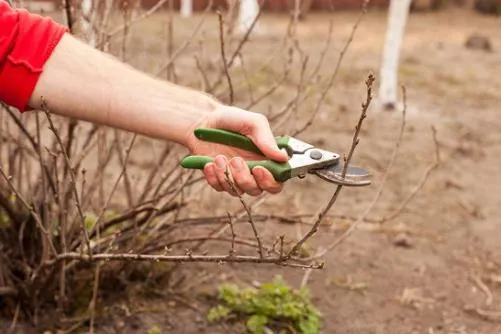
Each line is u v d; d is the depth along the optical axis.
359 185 1.33
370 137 4.32
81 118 1.41
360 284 2.51
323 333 2.22
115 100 1.39
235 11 3.37
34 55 1.34
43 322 2.13
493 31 10.17
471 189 3.60
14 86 1.35
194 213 2.73
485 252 2.87
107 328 2.14
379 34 8.88
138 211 2.12
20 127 2.07
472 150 4.22
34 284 2.07
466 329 2.30
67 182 2.16
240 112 1.38
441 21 11.11
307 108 4.68
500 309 2.43
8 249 2.24
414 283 2.56
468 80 6.38
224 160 1.30
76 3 2.22
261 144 1.33
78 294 2.22
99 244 2.07
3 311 2.16
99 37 2.26
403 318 2.34
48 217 2.07
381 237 2.91
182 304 2.29
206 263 2.51
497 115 5.18
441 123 4.81
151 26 7.50
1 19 1.33
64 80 1.37
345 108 4.80
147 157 3.43
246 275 2.48
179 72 4.82
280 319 2.21
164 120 1.41
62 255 1.89
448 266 2.72
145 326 2.17
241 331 2.18
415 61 7.17
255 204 2.57
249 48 6.64
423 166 3.87
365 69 6.20
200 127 1.40
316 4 11.13
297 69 5.69
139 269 2.31
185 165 1.35
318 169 1.36
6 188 2.32
